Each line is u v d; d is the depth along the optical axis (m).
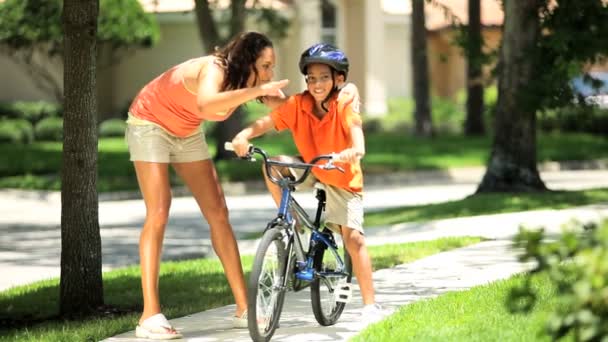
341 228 12.45
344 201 12.27
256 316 11.39
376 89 68.62
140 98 12.66
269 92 11.67
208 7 35.78
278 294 11.88
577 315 7.32
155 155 12.56
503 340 11.05
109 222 28.70
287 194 11.94
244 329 12.98
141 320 12.52
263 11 39.09
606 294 7.13
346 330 12.71
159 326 12.36
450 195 35.47
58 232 26.86
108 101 62.12
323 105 12.18
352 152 11.55
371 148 51.44
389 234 23.45
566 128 60.12
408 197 34.97
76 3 14.55
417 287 15.66
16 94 56.41
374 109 68.19
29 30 42.03
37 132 54.06
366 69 67.88
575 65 27.53
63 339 12.55
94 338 12.55
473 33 31.47
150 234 12.59
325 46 12.02
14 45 44.72
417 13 32.91
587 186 36.69
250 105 57.56
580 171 45.56
